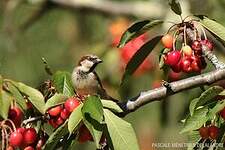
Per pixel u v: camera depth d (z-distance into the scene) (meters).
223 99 8.01
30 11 18.38
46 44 17.80
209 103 7.99
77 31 18.14
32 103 8.48
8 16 17.78
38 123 8.70
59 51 17.81
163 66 9.33
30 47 17.61
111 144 7.97
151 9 18.56
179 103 13.80
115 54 14.33
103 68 14.38
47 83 9.05
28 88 8.56
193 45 9.06
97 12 19.11
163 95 8.94
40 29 17.98
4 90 8.49
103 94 10.71
